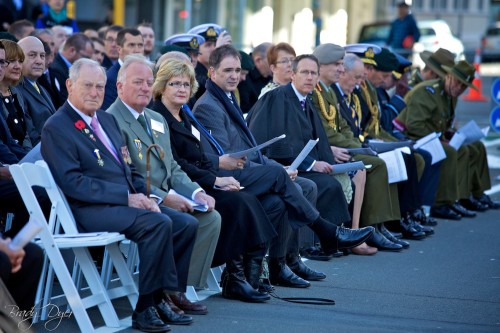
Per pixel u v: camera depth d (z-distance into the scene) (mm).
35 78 16703
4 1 28156
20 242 11414
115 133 13883
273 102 18016
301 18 52906
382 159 19641
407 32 43281
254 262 15055
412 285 16438
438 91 23891
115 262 13844
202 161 15227
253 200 14820
